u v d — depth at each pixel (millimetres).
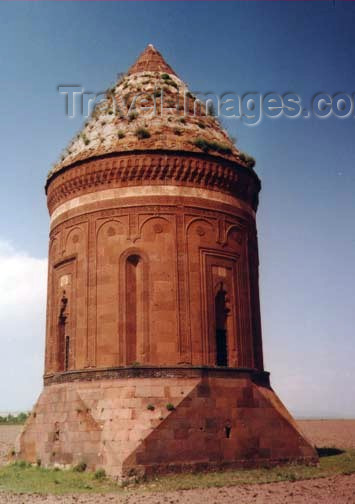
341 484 21188
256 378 27453
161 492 20031
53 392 27156
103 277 26844
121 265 26625
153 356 25422
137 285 26578
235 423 25266
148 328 25750
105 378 25297
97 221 27641
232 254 28328
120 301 26219
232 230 28656
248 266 29234
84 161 28391
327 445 39594
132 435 22875
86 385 25625
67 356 28438
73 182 28844
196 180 27922
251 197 30656
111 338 25969
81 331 26875
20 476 23781
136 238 26766
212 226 27859
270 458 25688
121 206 27312
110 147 28031
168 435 23438
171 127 28766
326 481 21953
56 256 29484
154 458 22844
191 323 26078
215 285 27328
